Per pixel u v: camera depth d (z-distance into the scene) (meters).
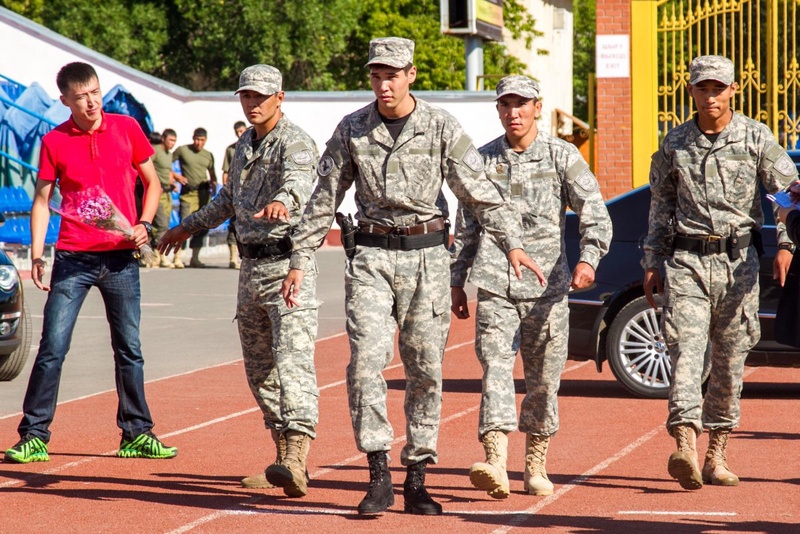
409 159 11.78
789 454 15.16
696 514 12.16
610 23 33.97
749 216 13.23
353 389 11.92
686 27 33.47
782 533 11.41
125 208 15.09
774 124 32.06
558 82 87.12
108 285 15.09
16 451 14.91
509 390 12.79
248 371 13.48
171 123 54.81
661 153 13.39
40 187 15.02
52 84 52.69
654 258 13.56
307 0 72.81
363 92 53.66
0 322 20.53
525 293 12.77
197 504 12.79
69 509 12.62
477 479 12.32
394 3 76.56
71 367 22.84
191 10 74.88
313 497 13.03
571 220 20.11
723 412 13.59
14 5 75.38
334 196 12.05
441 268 11.97
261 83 12.82
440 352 12.08
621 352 19.59
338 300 34.16
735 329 13.30
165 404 19.14
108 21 74.44
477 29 47.00
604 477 13.92
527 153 12.94
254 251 12.98
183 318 30.19
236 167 13.18
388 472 12.10
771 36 32.06
